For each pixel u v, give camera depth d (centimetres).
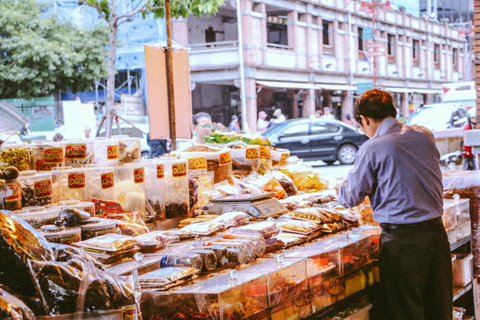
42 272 143
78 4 2559
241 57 2541
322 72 3175
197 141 507
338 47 3366
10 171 220
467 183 389
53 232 203
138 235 232
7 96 2352
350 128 1762
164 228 283
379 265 285
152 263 201
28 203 239
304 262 228
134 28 2628
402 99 4141
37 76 2338
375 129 294
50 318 140
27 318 128
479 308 393
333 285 250
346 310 262
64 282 142
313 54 3136
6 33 2334
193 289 182
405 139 279
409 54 4238
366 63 3653
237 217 272
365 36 2391
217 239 232
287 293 214
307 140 1727
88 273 147
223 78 2648
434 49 4738
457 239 354
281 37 3388
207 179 318
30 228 155
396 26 4022
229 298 181
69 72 2339
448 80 4956
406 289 276
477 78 679
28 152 265
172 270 193
